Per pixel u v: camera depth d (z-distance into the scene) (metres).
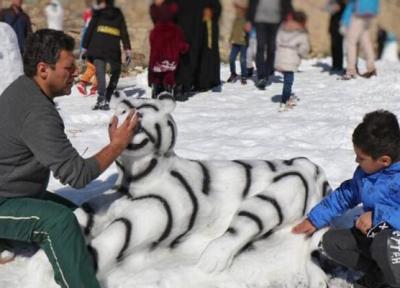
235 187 3.36
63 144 2.88
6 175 3.00
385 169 2.88
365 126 2.86
